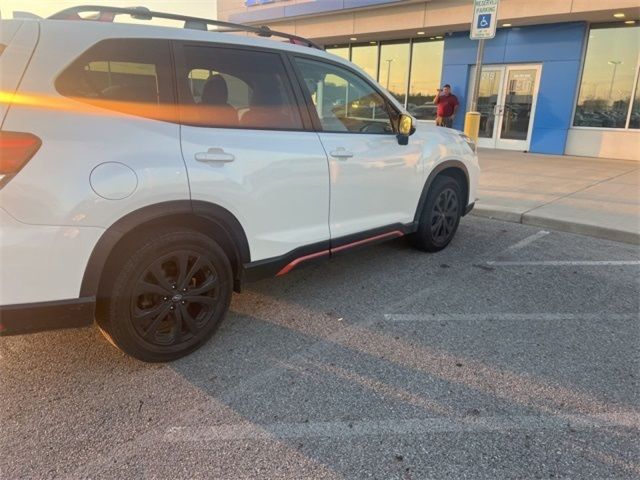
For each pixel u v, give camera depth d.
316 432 2.38
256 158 3.06
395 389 2.73
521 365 2.98
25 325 2.36
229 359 3.01
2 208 2.20
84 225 2.38
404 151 4.24
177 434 2.35
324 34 15.61
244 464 2.17
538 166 10.47
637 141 11.45
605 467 2.17
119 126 2.52
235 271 3.25
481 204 6.91
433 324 3.50
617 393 2.71
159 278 2.77
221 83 2.99
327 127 3.64
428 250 5.03
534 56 12.48
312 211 3.51
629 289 4.16
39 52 2.35
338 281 4.27
